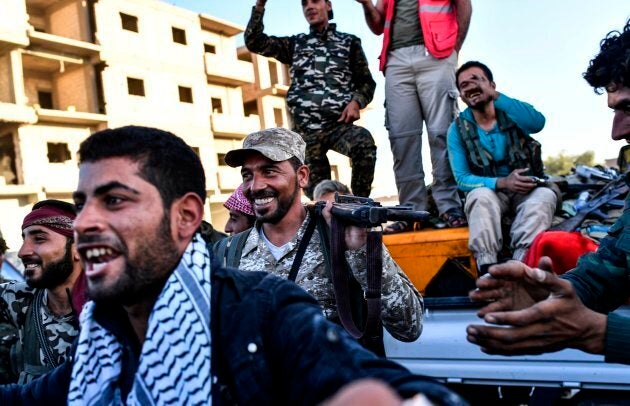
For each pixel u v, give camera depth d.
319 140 3.70
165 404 0.83
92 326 0.98
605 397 2.09
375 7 3.73
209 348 0.86
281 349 0.83
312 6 3.67
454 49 3.45
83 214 0.85
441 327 2.50
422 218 1.62
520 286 1.03
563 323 0.98
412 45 3.48
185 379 0.84
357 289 1.85
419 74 3.46
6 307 2.01
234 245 2.12
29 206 19.06
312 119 3.68
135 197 0.86
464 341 2.42
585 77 1.34
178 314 0.86
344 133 3.62
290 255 1.96
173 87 24.77
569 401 2.27
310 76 3.72
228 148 27.86
